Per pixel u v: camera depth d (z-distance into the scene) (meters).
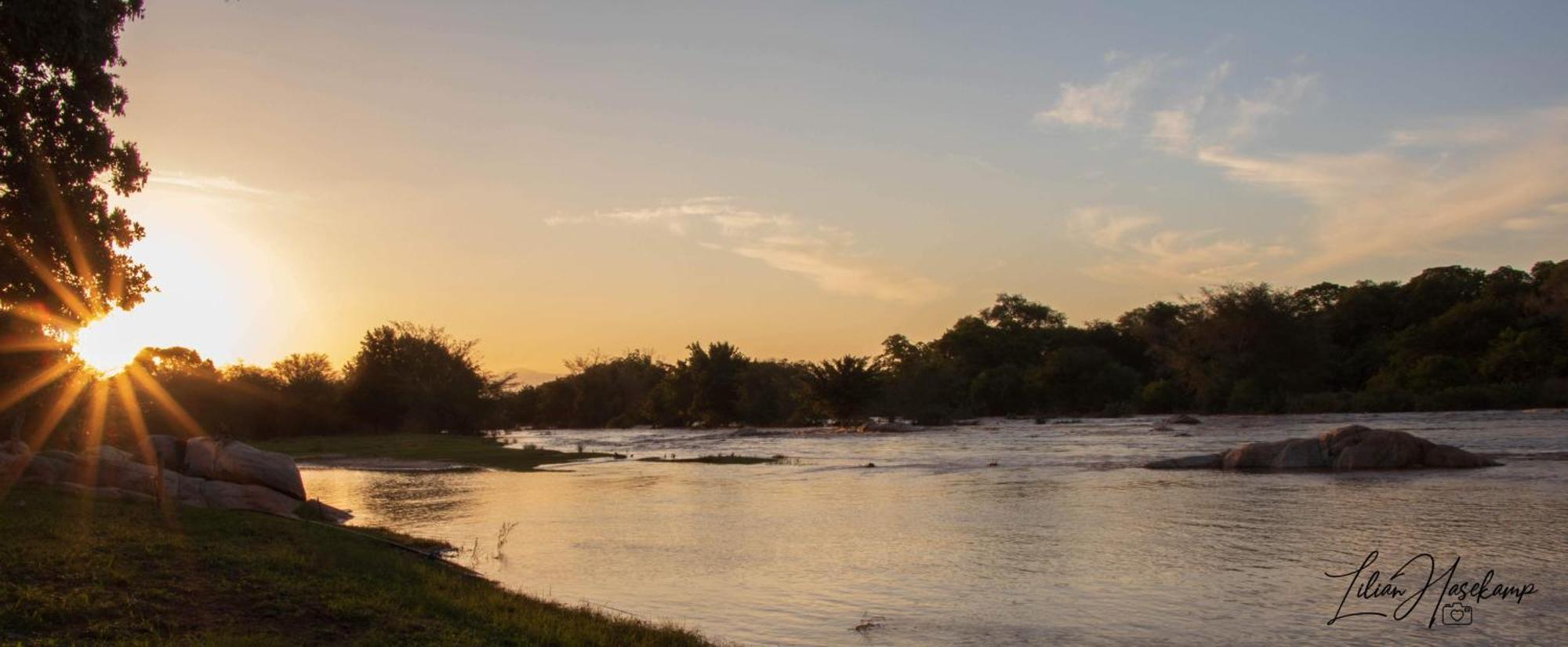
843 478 39.34
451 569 17.75
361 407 87.44
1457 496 26.36
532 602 14.16
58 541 13.74
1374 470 35.03
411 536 22.98
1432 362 86.75
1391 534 20.38
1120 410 108.12
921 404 109.19
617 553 20.84
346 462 55.47
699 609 15.31
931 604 15.39
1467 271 114.69
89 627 9.94
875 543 21.62
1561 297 89.69
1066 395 118.94
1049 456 48.16
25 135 19.08
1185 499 28.22
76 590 11.22
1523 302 97.31
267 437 81.69
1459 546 18.69
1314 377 97.00
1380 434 36.09
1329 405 87.12
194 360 80.06
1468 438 45.97
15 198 19.28
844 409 104.12
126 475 22.83
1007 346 140.25
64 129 19.62
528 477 43.38
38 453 23.88
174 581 12.25
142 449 27.19
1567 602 14.24
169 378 74.25
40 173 19.17
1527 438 44.69
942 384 121.06
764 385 118.75
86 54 18.28
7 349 23.48
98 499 19.52
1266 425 68.56
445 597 13.20
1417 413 78.00
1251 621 13.76
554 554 20.80
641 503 31.02
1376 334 113.25
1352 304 116.56
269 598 11.95
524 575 18.31
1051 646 12.71
